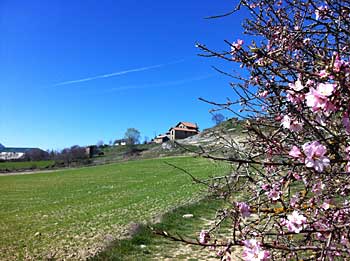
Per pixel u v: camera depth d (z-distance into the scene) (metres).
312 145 2.11
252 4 3.89
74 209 20.56
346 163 2.64
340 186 3.39
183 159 61.69
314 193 3.20
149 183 33.12
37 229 14.79
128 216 16.12
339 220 3.05
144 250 10.05
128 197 24.06
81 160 93.75
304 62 3.26
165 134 99.25
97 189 32.00
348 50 3.25
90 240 11.78
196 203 16.25
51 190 34.50
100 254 9.80
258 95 3.56
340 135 2.49
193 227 12.66
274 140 3.16
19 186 41.00
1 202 26.16
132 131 107.62
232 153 3.69
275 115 3.28
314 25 3.30
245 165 3.43
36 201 26.12
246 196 3.75
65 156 96.06
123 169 57.69
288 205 3.16
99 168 68.00
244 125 3.13
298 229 2.55
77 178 48.41
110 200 23.44
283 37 3.45
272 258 2.64
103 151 105.38
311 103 2.12
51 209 21.33
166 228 12.40
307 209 3.15
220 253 3.32
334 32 3.07
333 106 2.10
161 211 16.12
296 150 2.18
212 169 37.69
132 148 99.19
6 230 14.96
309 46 3.45
